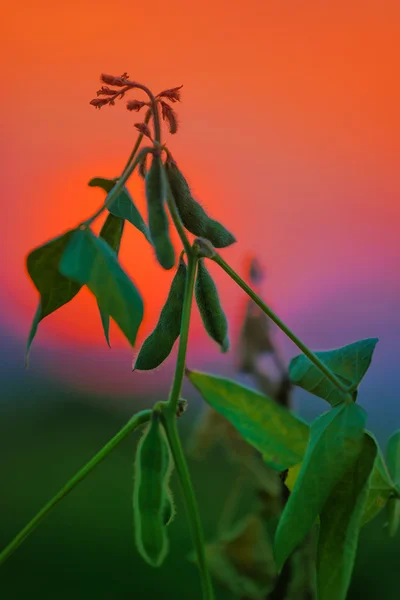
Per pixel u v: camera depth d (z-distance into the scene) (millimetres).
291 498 560
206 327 560
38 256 539
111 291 513
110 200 530
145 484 526
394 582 1003
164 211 525
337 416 567
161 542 523
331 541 561
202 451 804
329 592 558
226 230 550
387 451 664
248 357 758
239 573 766
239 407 656
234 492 806
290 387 759
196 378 661
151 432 530
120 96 546
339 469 558
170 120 548
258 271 768
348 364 587
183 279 557
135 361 557
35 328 549
